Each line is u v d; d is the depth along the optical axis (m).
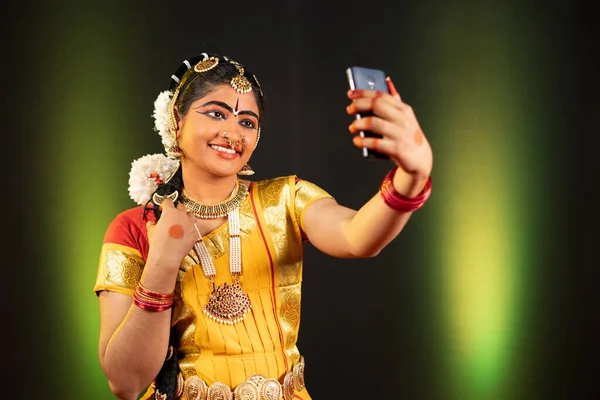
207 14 5.62
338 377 5.82
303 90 5.77
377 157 1.86
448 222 5.78
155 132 5.52
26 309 5.31
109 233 2.46
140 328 2.19
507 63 5.74
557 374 5.67
